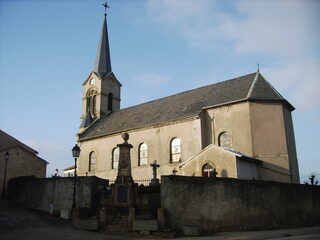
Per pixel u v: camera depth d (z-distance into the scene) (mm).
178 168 28016
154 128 31141
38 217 18312
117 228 15750
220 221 16875
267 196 18688
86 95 44000
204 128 28203
